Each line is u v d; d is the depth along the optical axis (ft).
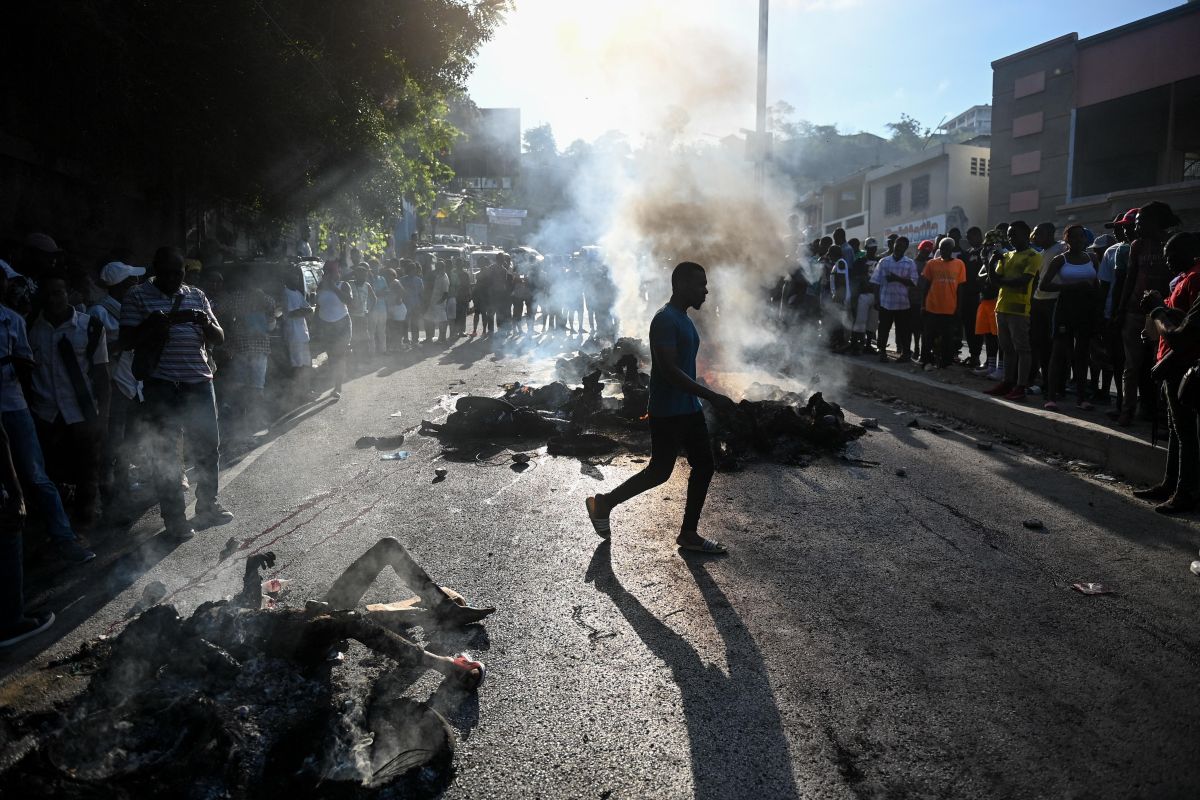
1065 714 10.02
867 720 9.92
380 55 44.37
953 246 36.24
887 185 131.64
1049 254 27.45
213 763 8.06
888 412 31.42
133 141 32.94
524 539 16.71
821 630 12.38
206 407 17.53
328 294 34.83
